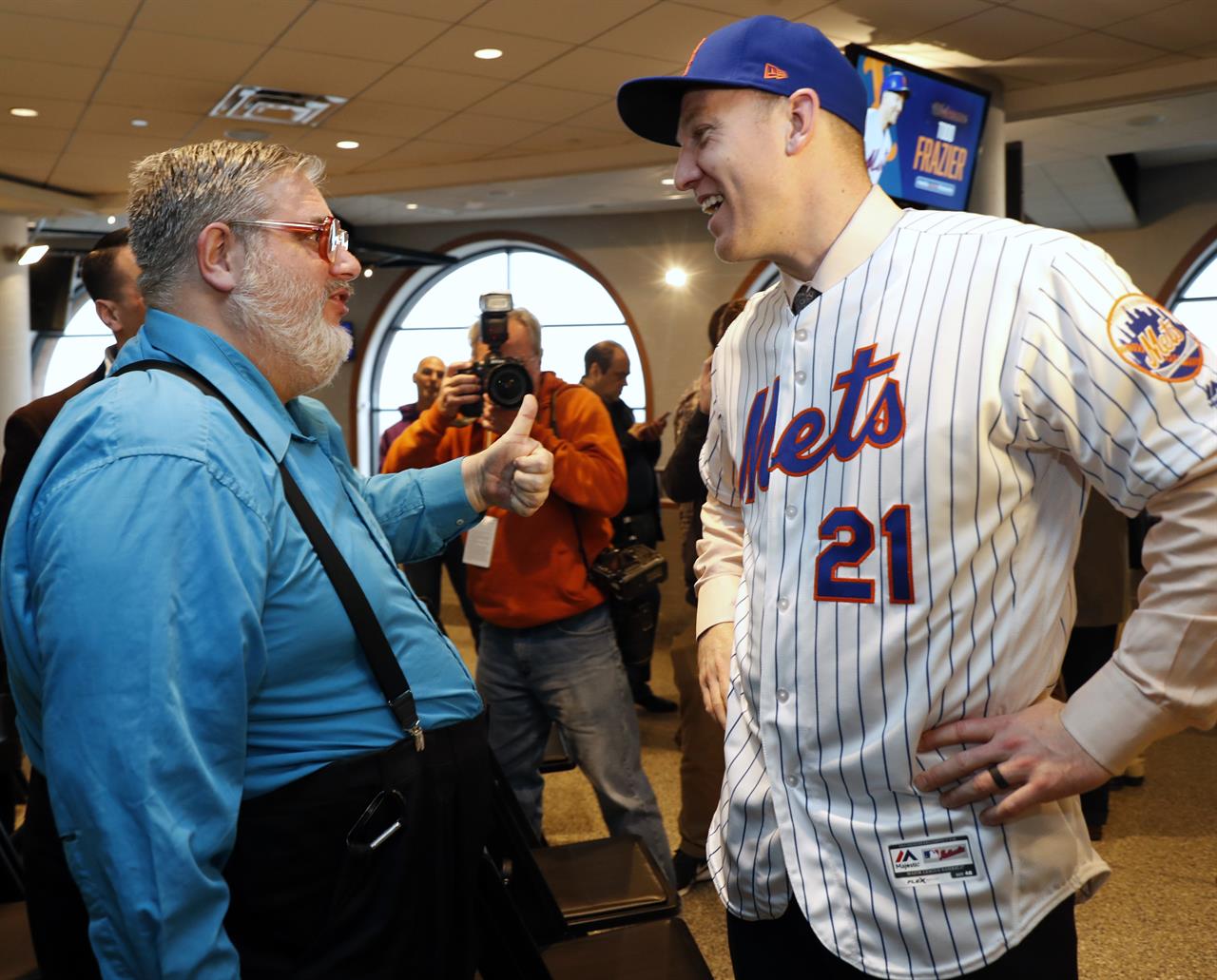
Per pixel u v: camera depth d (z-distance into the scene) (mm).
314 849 1178
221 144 1275
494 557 2580
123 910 1025
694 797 2932
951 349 1064
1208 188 9648
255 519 1124
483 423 2367
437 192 9516
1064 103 6328
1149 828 3398
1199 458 952
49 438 1155
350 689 1214
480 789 1338
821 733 1131
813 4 5051
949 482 1055
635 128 1292
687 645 2947
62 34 5324
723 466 1463
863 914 1110
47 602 1066
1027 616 1084
